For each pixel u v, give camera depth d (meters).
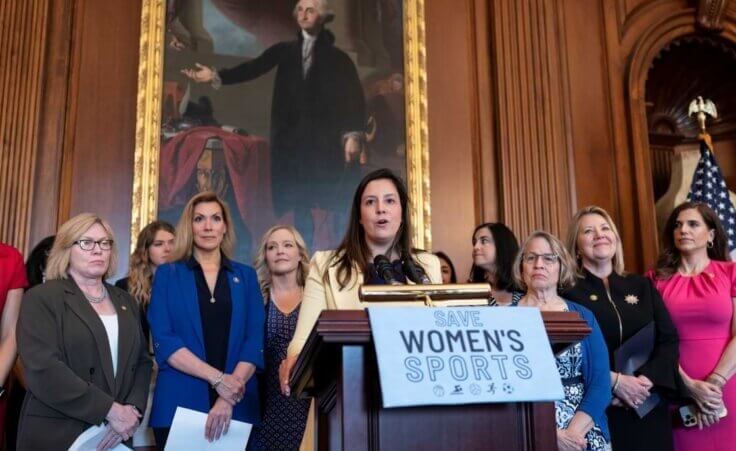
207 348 3.12
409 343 1.46
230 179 4.96
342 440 1.46
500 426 1.52
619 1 5.98
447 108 5.46
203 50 5.12
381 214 2.11
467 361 1.47
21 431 2.69
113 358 2.86
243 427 3.06
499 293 3.60
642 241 5.47
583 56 5.81
